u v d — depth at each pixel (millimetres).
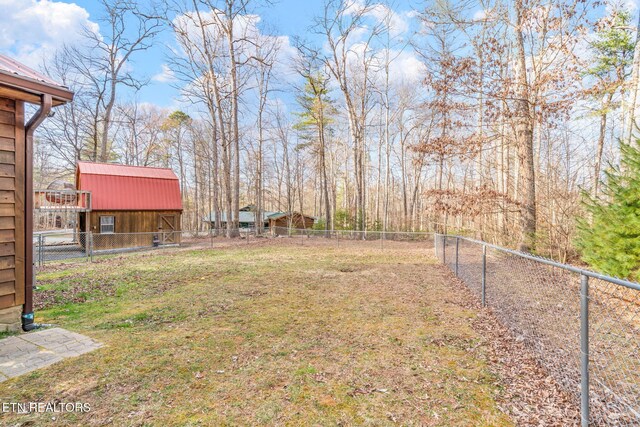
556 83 7941
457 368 2928
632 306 3307
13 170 3844
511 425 2119
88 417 2156
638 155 5301
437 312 4621
